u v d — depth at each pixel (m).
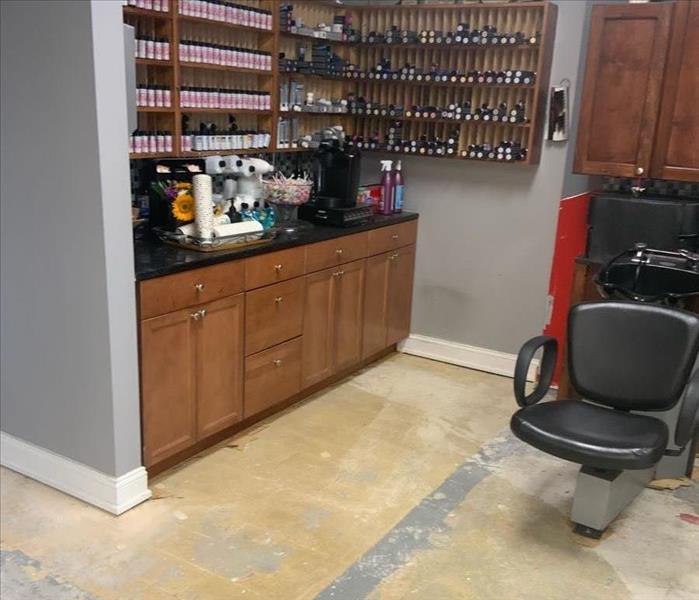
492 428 3.41
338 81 4.22
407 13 4.00
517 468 3.03
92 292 2.39
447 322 4.31
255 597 2.14
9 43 2.35
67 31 2.21
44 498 2.63
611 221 3.31
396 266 4.12
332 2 4.00
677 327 2.53
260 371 3.18
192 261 2.67
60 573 2.21
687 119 3.13
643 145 3.24
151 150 3.02
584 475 2.49
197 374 2.82
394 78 3.96
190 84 3.29
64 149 2.32
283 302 3.23
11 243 2.57
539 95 3.63
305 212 3.73
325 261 3.48
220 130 3.43
